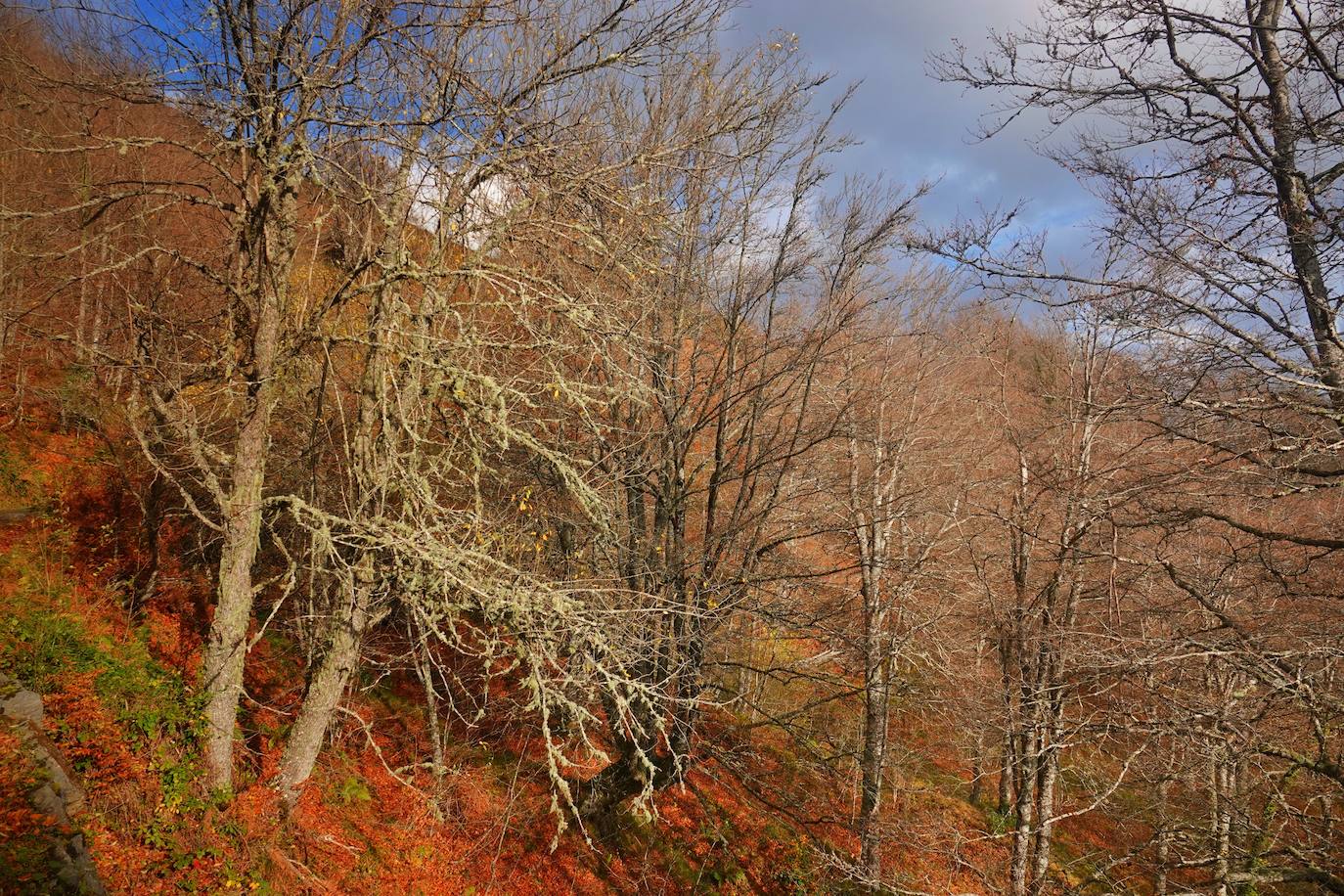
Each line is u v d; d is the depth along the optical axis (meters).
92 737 6.74
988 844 14.54
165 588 10.03
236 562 7.26
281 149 6.63
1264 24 6.53
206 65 6.65
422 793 8.72
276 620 11.14
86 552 9.80
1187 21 6.84
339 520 6.83
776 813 13.64
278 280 7.23
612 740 11.71
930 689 14.23
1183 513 7.28
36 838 5.42
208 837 6.79
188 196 6.86
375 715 11.17
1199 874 13.30
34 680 6.96
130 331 8.05
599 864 10.69
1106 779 11.55
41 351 12.02
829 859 11.74
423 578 7.00
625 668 8.52
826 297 11.84
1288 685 6.20
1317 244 6.52
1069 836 15.51
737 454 11.66
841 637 11.80
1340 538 7.27
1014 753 12.01
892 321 14.49
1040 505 12.59
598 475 9.79
